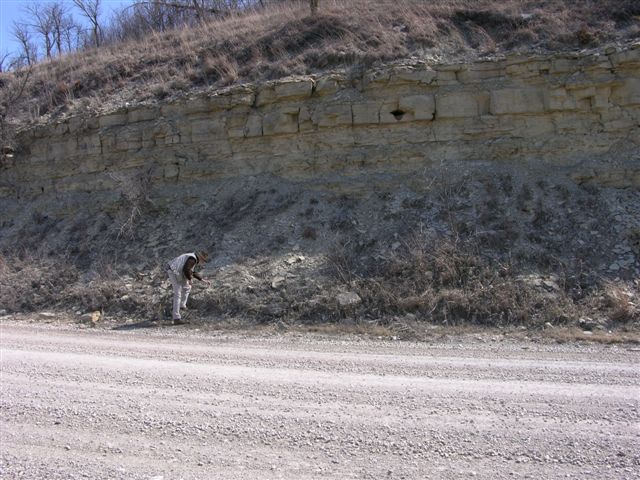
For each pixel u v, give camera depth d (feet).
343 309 31.04
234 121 45.57
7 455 13.34
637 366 20.35
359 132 42.86
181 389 18.12
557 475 11.87
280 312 31.58
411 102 41.75
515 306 29.48
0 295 38.52
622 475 11.82
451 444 13.48
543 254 33.30
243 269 36.17
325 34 50.44
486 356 22.65
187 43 59.67
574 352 23.21
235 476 12.03
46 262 42.91
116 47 69.62
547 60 40.75
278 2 77.15
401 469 12.26
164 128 47.44
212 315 32.68
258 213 41.50
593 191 37.45
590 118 39.96
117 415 15.79
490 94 41.11
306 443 13.67
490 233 34.91
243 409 16.07
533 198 37.42
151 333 29.73
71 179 50.78
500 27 45.83
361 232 37.76
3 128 55.01
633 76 39.37
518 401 16.38
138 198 45.78
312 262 35.63
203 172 45.70
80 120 51.29
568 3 47.01
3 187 53.93
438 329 28.35
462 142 41.22
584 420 14.78
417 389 17.71
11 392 18.22
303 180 43.09
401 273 33.09
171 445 13.71
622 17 43.57
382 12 51.49
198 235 41.24
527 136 40.52
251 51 51.88
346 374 19.79
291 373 19.98
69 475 12.21
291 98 44.34
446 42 45.21
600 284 30.96
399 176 41.22
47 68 67.77
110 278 38.50
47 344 26.40
